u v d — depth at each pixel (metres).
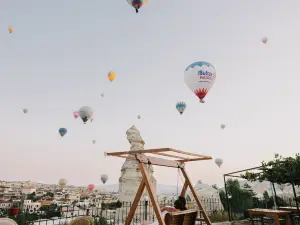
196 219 5.24
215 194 16.23
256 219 10.29
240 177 12.08
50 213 8.76
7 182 100.12
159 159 5.06
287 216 8.69
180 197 5.46
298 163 10.19
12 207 8.84
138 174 20.73
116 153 4.56
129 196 19.53
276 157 10.90
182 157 5.74
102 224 9.91
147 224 5.13
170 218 4.22
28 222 8.32
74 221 5.42
